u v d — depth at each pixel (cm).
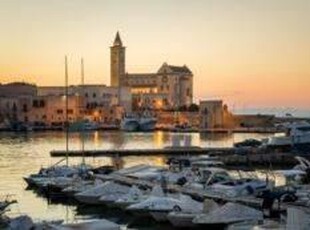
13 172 10238
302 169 8256
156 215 5528
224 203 5769
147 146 16975
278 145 11662
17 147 16750
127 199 6125
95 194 6438
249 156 11088
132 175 8006
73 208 6462
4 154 14200
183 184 7169
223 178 7119
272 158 11106
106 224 4403
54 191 7112
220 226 5034
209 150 13450
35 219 5288
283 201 5712
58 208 6494
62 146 17062
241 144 13325
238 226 4594
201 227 5128
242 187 6397
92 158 12912
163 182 7069
